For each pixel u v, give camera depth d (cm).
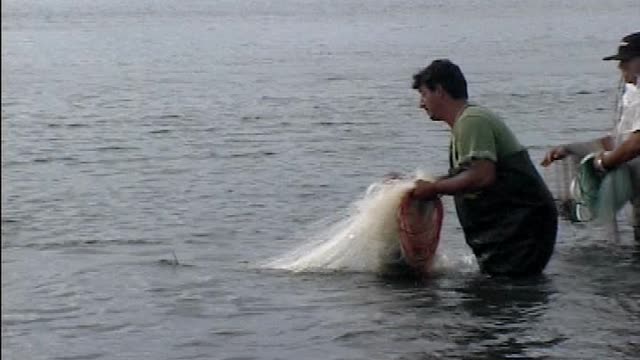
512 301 896
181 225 1235
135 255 1084
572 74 3341
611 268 998
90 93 2998
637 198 1086
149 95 2925
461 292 927
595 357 757
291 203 1362
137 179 1570
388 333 817
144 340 813
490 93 2828
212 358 772
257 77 3462
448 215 1218
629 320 840
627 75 1070
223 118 2367
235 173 1611
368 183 1511
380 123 2216
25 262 1056
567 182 1134
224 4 11744
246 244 1130
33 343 810
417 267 981
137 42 5506
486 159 958
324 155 1788
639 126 1043
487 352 770
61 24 7656
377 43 5172
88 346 802
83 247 1125
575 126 2144
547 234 973
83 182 1547
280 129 2161
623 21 6538
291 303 900
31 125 2269
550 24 6425
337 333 820
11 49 5009
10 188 1493
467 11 8806
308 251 1043
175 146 1922
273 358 770
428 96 980
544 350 773
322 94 2875
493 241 978
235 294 928
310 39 5575
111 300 917
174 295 928
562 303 888
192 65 4019
